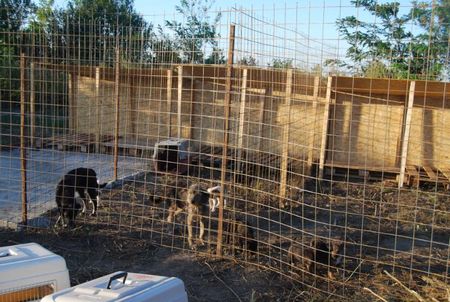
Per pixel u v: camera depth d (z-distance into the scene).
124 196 9.68
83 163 12.57
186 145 12.07
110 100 15.49
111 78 15.32
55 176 11.06
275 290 5.61
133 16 13.59
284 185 9.30
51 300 2.85
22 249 3.88
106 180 10.91
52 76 11.34
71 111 14.36
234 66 7.45
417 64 8.16
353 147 14.32
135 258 6.53
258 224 7.82
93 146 14.53
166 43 12.18
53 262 3.65
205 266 6.27
